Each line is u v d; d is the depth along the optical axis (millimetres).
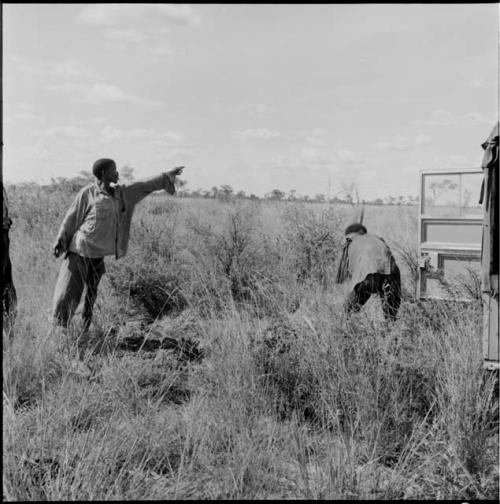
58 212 9062
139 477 3133
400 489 3084
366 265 5293
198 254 7352
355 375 3805
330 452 3287
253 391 3881
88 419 3760
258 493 3068
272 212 10586
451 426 3434
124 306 6336
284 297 5332
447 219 6113
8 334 4445
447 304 5051
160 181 5695
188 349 4930
